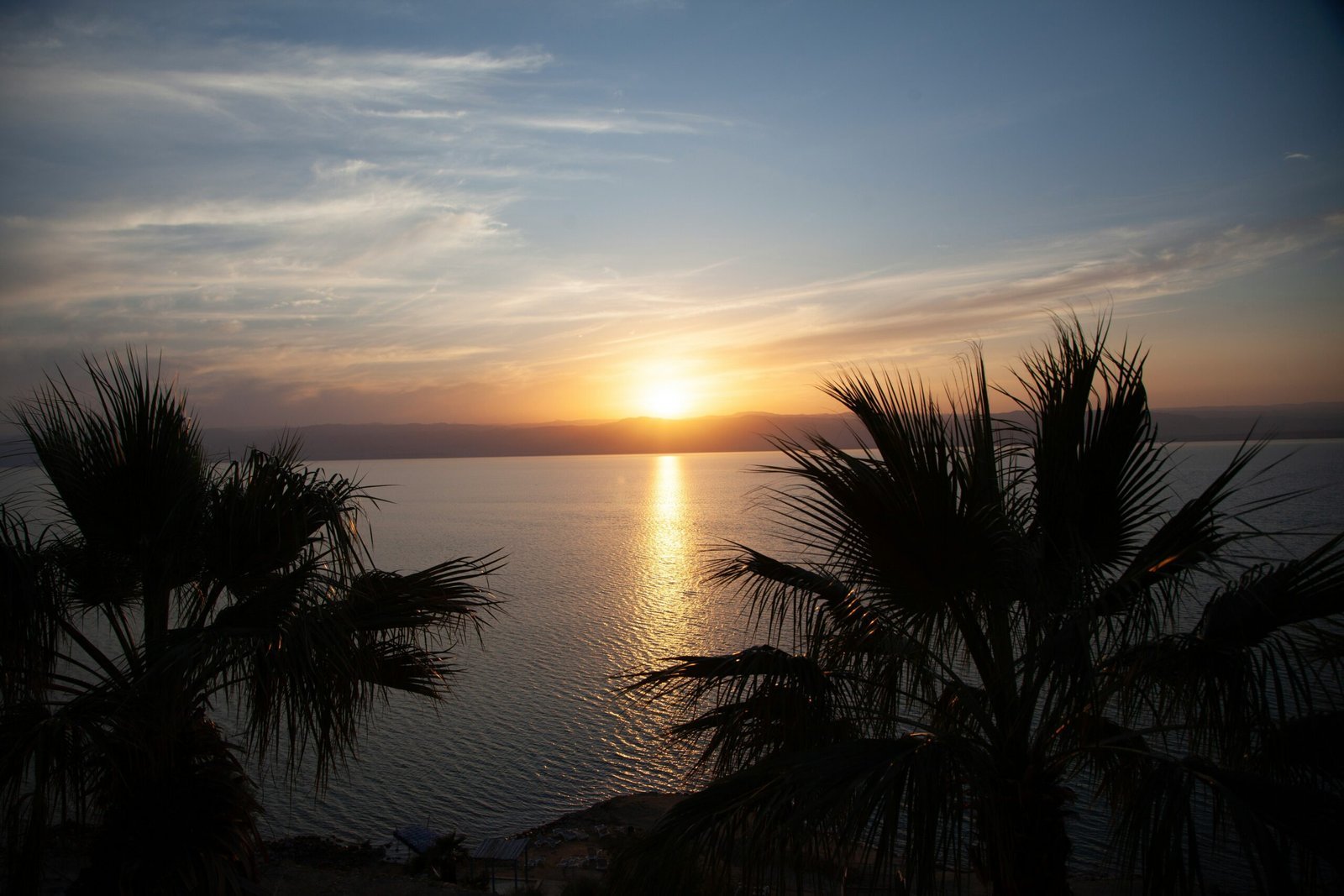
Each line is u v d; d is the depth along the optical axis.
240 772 6.33
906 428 4.34
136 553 6.12
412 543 125.88
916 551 4.38
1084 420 5.09
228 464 6.31
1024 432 5.19
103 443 5.92
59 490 6.02
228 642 5.39
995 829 4.58
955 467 4.36
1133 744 4.86
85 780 5.80
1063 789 4.72
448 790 31.25
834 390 4.59
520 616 67.38
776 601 5.77
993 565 4.44
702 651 52.44
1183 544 4.69
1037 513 5.17
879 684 5.11
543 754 35.03
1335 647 4.32
